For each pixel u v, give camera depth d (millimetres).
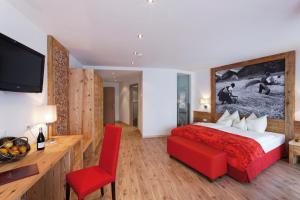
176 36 2527
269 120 3660
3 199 924
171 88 5520
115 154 1805
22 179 1157
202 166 2562
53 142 2162
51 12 1805
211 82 5184
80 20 1995
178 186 2357
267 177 2590
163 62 4453
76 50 3289
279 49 3236
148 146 4312
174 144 3279
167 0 1569
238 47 3102
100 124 4672
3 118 1579
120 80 7832
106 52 3447
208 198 2074
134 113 7379
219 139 2844
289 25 2143
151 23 2080
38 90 1952
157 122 5395
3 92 1576
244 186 2346
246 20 1998
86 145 2957
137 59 4098
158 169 2916
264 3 1621
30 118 2025
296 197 2082
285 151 3371
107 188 2305
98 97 4332
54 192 1943
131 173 2760
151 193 2184
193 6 1680
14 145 1502
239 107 4328
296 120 3262
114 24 2107
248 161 2354
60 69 2861
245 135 3113
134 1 1586
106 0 1568
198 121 5703
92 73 3525
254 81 3977
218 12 1803
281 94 3473
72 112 3354
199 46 3029
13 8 1704
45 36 2396
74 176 1746
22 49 1650
